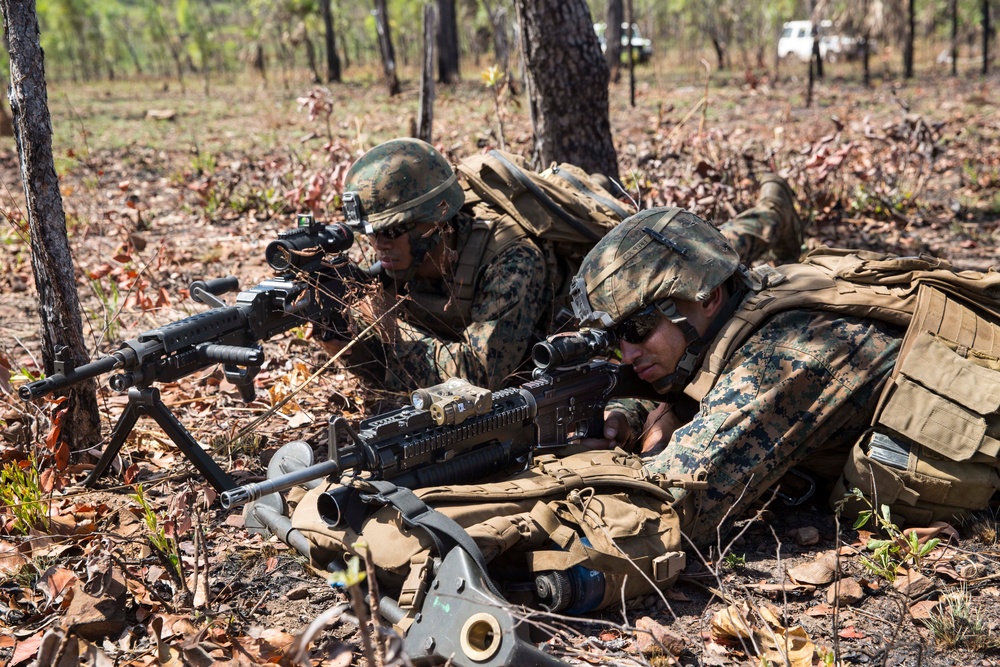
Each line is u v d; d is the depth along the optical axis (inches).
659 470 116.8
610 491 112.3
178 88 1221.7
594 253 127.3
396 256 151.0
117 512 129.6
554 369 123.0
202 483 140.7
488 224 154.2
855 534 124.3
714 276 121.3
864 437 122.5
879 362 121.8
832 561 114.7
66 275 135.4
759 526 127.6
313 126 634.8
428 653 91.0
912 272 130.6
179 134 652.1
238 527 128.0
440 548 97.0
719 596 111.7
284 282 139.6
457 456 113.8
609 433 135.3
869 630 105.0
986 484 118.4
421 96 310.3
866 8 932.0
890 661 99.8
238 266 272.8
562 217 154.2
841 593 110.0
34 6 127.8
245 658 97.7
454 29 1037.2
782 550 121.3
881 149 345.7
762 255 213.0
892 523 122.0
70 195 363.9
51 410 137.1
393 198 145.9
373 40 1509.6
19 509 122.9
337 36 1433.3
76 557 120.4
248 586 113.6
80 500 133.4
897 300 126.1
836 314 124.8
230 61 1460.4
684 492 113.8
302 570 116.2
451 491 105.0
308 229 145.3
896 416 118.6
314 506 114.7
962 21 1138.7
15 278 265.4
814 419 118.8
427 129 313.0
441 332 162.1
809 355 120.1
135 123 746.2
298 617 107.2
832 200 288.4
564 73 228.4
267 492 95.9
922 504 120.8
